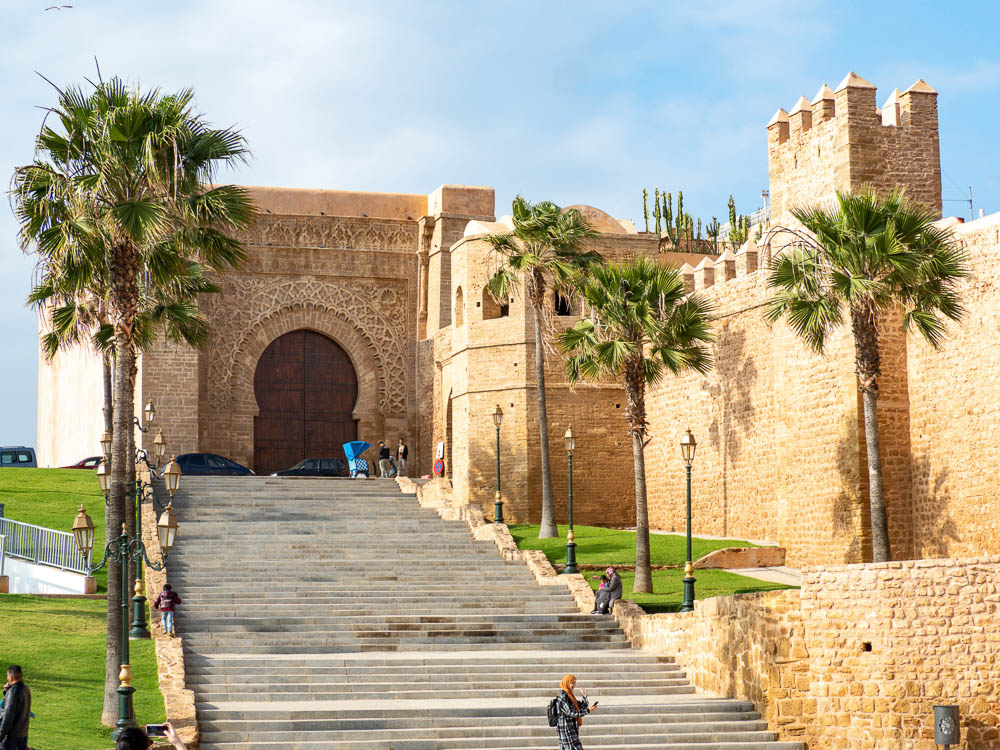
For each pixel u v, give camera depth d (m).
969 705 20.69
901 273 26.47
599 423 44.41
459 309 46.91
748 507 38.44
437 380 51.91
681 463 42.25
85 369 56.41
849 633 21.66
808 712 21.86
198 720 20.91
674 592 31.25
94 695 21.64
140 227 21.94
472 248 45.66
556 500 43.75
